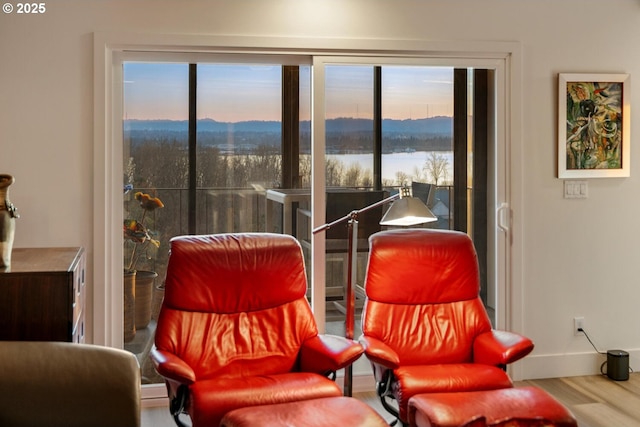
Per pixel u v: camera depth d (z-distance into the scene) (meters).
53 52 3.73
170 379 2.78
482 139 4.27
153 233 3.99
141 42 3.80
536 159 4.28
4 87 3.70
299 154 4.13
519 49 4.19
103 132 3.79
